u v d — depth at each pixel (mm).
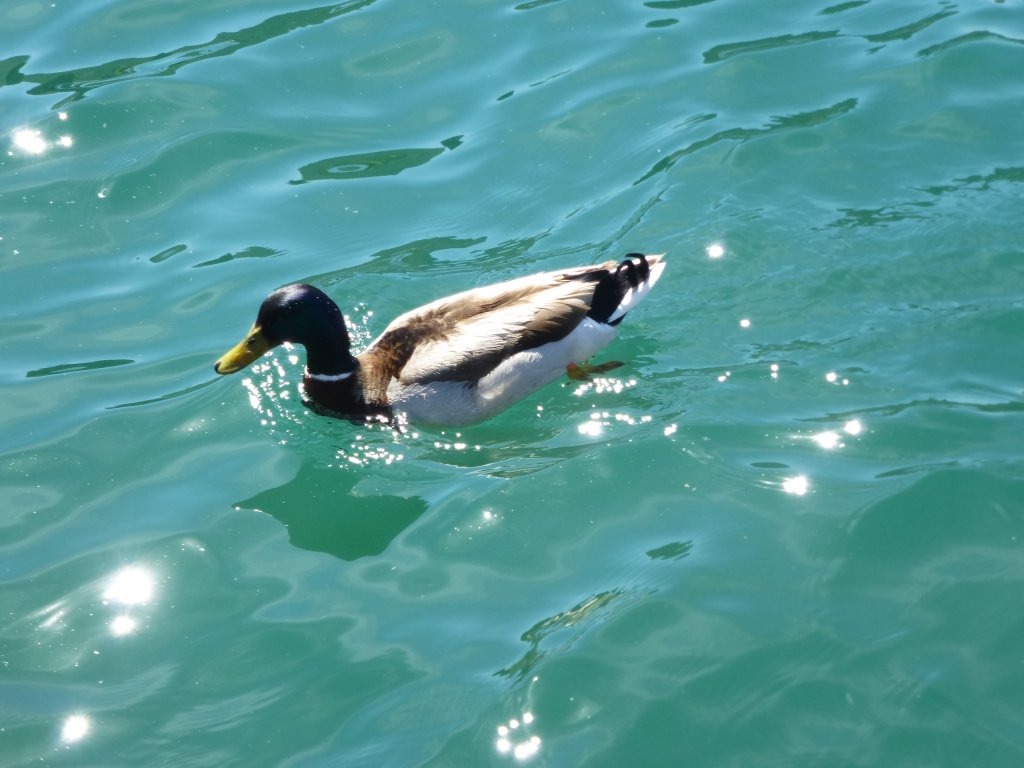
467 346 9461
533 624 7562
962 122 11609
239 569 8297
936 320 9703
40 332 10438
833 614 7391
